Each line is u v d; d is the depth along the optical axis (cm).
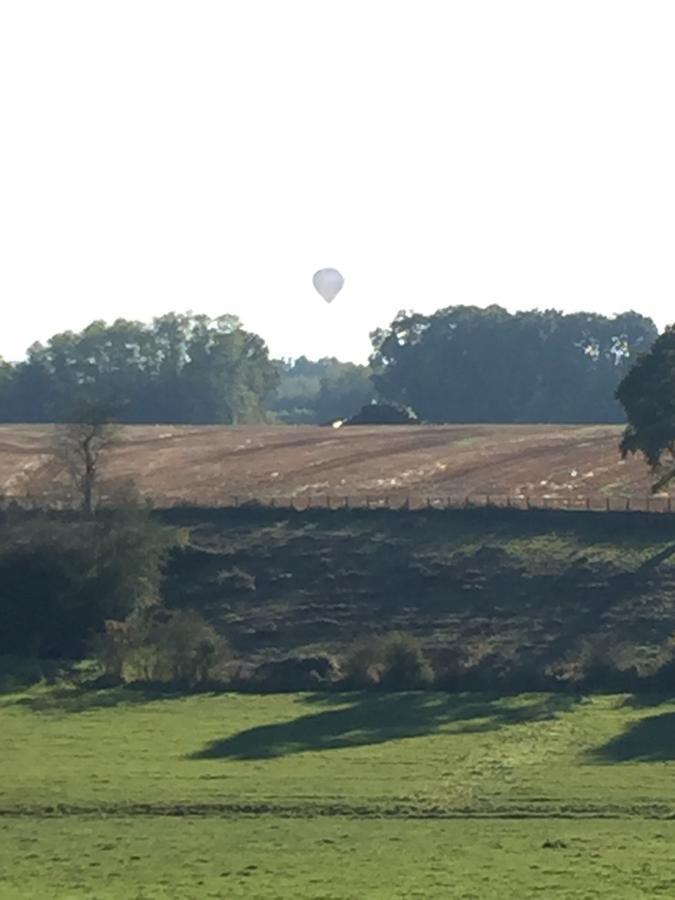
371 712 7131
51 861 4694
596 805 5462
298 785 5794
